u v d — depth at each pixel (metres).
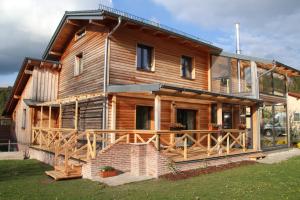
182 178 9.58
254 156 14.02
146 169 10.22
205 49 16.84
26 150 17.61
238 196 7.27
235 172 10.54
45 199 7.27
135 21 12.72
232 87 17.14
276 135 17.73
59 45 17.41
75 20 14.79
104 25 13.03
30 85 17.84
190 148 13.52
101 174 9.73
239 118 17.08
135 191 7.95
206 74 17.17
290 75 20.30
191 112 16.11
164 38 14.95
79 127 14.70
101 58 13.13
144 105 13.57
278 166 11.78
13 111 22.83
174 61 15.36
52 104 14.90
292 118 24.50
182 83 15.62
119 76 13.01
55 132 13.84
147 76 14.04
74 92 15.62
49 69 17.83
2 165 13.30
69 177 9.68
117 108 12.65
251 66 16.34
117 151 10.41
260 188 8.04
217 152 13.01
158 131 10.45
